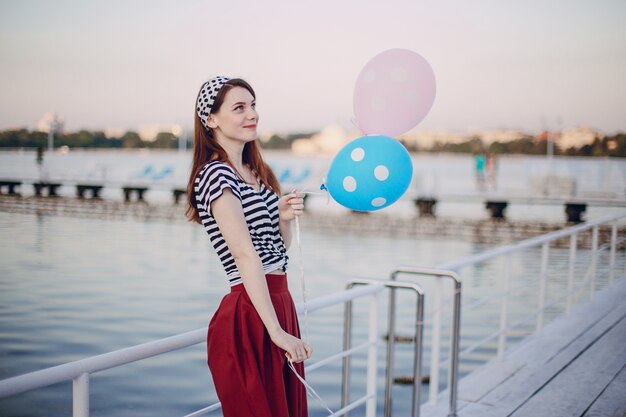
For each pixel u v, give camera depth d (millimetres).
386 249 23797
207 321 12555
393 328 3186
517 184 38156
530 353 4781
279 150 93188
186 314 13133
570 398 3818
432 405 3725
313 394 2004
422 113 2273
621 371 4328
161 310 13445
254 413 1778
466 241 27047
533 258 21453
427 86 2248
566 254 22688
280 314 1847
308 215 31656
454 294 3357
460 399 3814
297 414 1902
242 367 1793
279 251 1912
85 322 12344
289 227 2021
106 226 31188
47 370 1525
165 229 30188
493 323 11586
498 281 16547
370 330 3016
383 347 9852
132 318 12703
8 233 27688
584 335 5258
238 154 1939
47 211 38000
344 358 3117
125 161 75375
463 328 11133
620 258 21266
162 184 41438
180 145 55969
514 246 4719
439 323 3764
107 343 10906
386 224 30375
